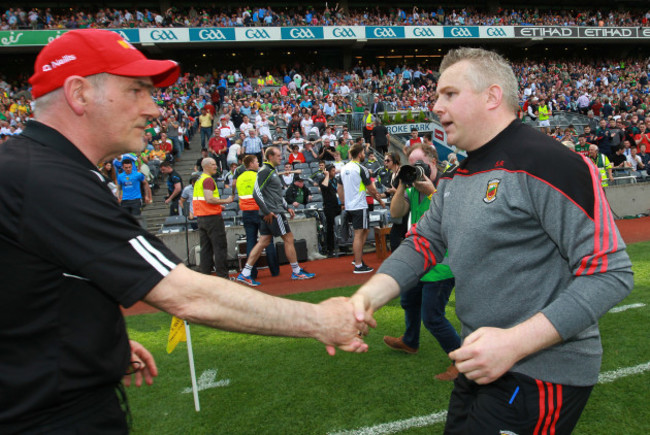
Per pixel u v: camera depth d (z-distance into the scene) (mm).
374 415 2857
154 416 3012
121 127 1236
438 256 1723
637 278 5727
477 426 1400
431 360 3641
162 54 28922
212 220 6820
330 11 30750
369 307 1493
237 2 30703
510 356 1191
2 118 17547
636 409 2775
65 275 1097
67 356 1099
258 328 1235
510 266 1385
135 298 1102
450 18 31375
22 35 24031
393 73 28109
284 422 2852
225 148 13648
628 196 11164
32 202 1048
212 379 3533
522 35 31016
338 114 18328
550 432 1365
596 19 34469
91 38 1190
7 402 1073
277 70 29969
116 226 1111
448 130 1526
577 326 1206
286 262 8500
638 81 29906
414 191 3725
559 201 1289
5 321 1063
